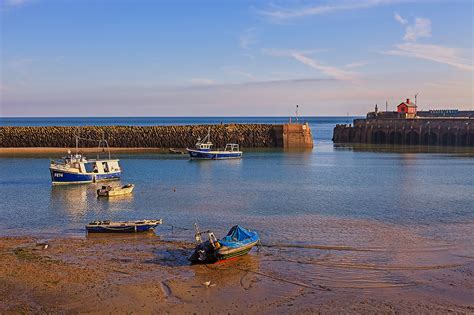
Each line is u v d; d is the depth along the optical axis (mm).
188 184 53156
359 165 70188
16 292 21609
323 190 48438
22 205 41812
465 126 99812
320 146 106812
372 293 21641
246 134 103312
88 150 95125
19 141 101750
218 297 21266
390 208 39375
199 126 106000
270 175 60188
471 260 25875
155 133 102562
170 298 21141
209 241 26266
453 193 46344
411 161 74812
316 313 19688
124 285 22500
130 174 62344
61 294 21422
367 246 28422
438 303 20594
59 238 30672
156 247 28656
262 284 22750
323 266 25078
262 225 33625
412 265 25109
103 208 40344
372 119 116188
